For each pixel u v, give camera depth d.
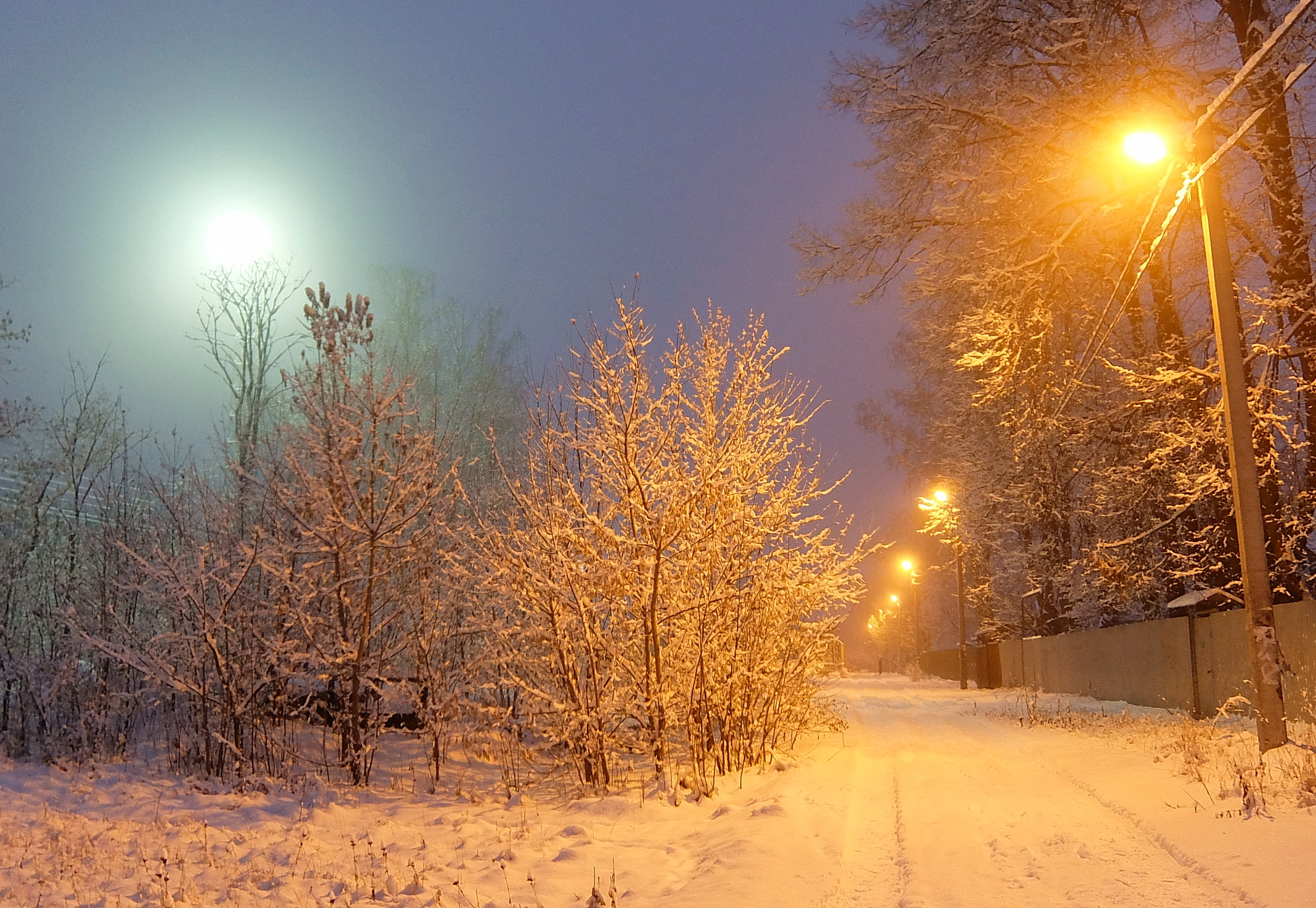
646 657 10.28
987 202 18.91
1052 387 19.22
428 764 11.97
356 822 9.22
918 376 37.56
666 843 7.98
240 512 12.12
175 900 6.56
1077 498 24.86
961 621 38.16
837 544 11.99
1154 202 12.33
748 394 11.23
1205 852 6.65
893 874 6.73
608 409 10.34
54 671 12.31
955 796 9.59
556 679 10.71
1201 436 16.03
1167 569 20.25
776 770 11.29
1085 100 17.17
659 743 10.33
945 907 5.77
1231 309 10.56
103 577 12.64
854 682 46.22
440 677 11.04
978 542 31.52
